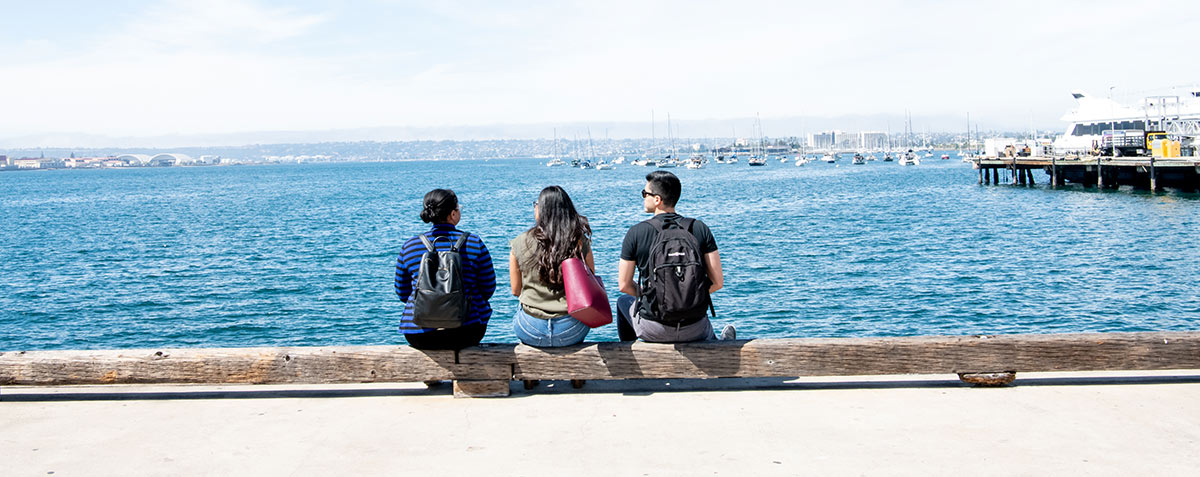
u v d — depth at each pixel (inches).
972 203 1990.7
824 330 645.9
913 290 798.5
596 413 197.6
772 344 209.8
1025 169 2600.9
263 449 175.9
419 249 208.4
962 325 655.8
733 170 6023.6
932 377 224.5
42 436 185.5
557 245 202.5
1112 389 208.7
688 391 214.2
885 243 1203.2
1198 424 180.2
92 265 1117.7
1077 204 1801.2
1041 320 667.4
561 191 207.6
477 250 209.3
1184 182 1963.6
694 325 208.8
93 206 2837.1
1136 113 2608.3
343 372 212.7
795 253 1101.7
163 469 164.9
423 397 214.5
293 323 706.8
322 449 175.5
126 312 767.1
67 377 212.1
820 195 2591.0
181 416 199.9
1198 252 1011.9
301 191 3887.8
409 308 209.2
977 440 173.0
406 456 170.4
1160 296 743.1
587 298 197.3
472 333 210.2
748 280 871.1
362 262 1091.3
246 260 1135.6
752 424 186.5
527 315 211.6
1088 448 166.9
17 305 813.2
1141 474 152.6
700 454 168.1
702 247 204.1
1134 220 1412.4
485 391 212.8
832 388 214.4
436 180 5354.3
